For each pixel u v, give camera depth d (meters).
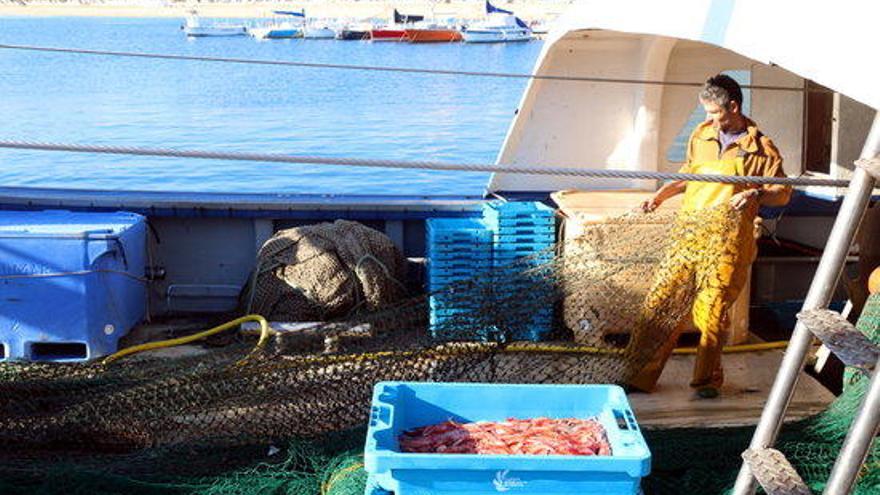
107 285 6.27
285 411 4.96
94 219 6.71
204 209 7.30
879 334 4.71
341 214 7.50
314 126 24.64
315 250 6.80
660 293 5.36
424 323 6.01
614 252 5.61
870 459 4.16
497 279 5.71
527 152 7.96
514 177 8.02
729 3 4.81
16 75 37.50
